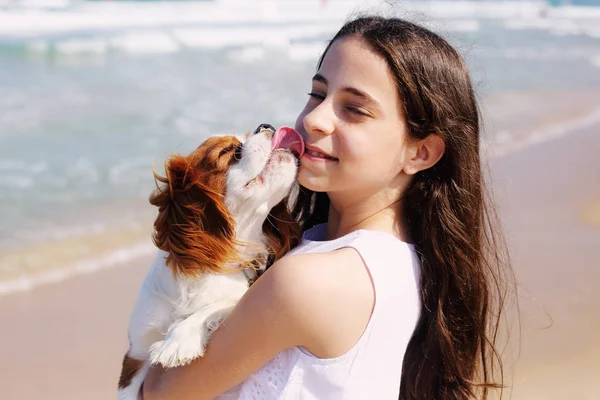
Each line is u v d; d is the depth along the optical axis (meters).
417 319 2.27
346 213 2.40
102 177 8.50
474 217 2.40
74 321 5.41
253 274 2.78
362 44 2.21
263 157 2.65
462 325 2.37
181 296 2.60
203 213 2.57
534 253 6.27
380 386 2.07
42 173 8.56
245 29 27.36
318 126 2.20
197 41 23.50
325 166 2.24
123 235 6.98
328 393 2.04
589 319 5.09
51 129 10.47
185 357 2.23
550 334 4.86
